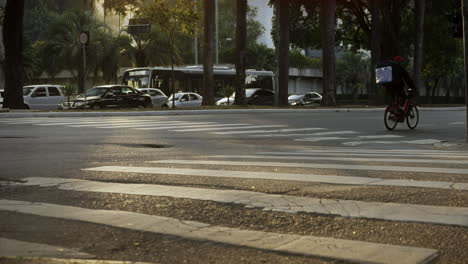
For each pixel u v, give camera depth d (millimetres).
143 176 6875
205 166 7789
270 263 3582
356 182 6312
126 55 56344
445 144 12609
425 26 44531
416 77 42531
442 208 4973
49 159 9000
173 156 9648
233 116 23812
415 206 5066
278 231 4359
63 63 54250
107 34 55469
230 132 16000
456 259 3658
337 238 4148
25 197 5684
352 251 3799
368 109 32719
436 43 45250
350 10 44688
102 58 54469
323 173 7031
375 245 3939
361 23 44656
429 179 6496
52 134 14664
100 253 3801
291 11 44125
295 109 30625
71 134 14688
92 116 25094
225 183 6293
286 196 5559
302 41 46750
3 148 10961
